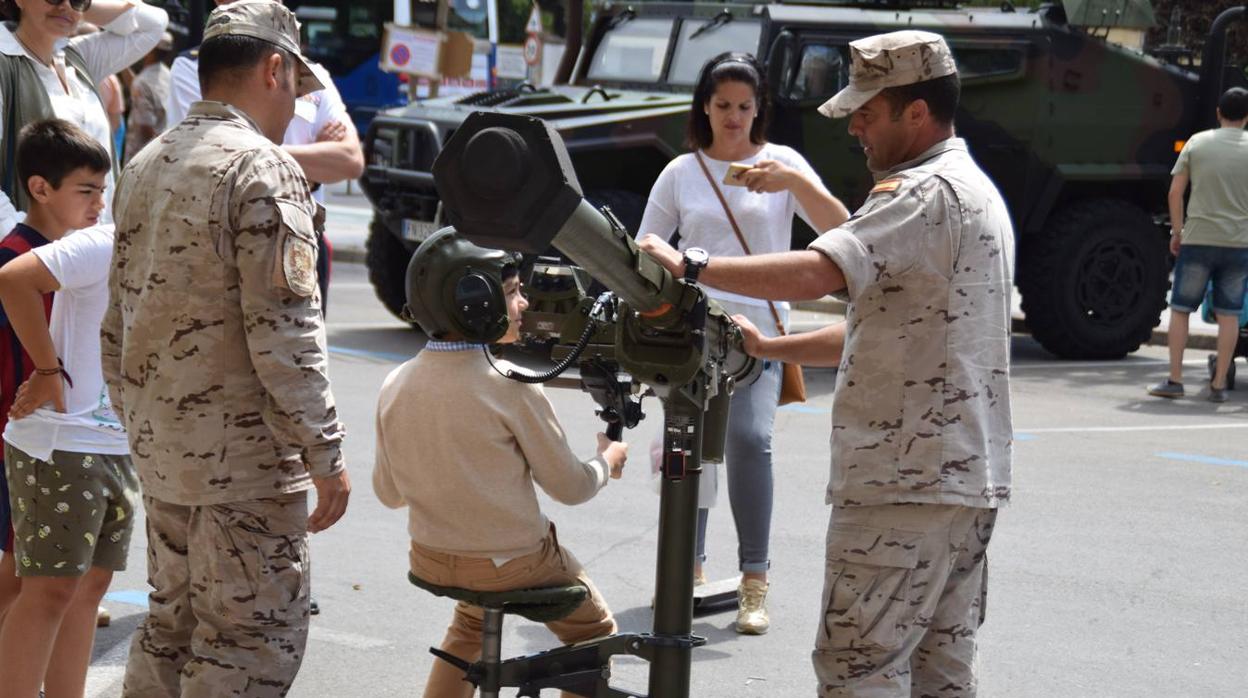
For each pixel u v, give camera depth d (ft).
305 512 9.82
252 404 9.50
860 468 9.31
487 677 9.59
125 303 9.71
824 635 9.59
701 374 8.43
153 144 9.75
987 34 33.12
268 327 9.23
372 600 16.07
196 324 9.34
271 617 9.61
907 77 9.35
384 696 13.44
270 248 9.22
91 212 11.84
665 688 8.71
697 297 8.14
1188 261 29.66
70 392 11.42
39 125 11.71
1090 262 34.83
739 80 15.25
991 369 9.36
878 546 9.32
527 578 10.29
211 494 9.41
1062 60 33.76
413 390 10.21
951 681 9.81
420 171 32.14
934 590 9.44
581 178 30.89
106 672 13.75
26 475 11.34
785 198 15.43
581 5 35.99
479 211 6.90
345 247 49.70
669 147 31.04
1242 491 22.11
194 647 9.72
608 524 19.34
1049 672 14.49
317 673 13.96
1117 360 35.86
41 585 11.39
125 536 12.01
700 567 16.42
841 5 33.99
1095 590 17.08
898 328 9.20
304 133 15.35
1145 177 34.91
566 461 10.34
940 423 9.19
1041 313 34.88
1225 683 14.32
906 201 9.03
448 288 9.83
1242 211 29.14
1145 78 34.76
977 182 9.30
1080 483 22.40
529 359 10.85
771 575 17.44
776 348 9.89
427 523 10.27
